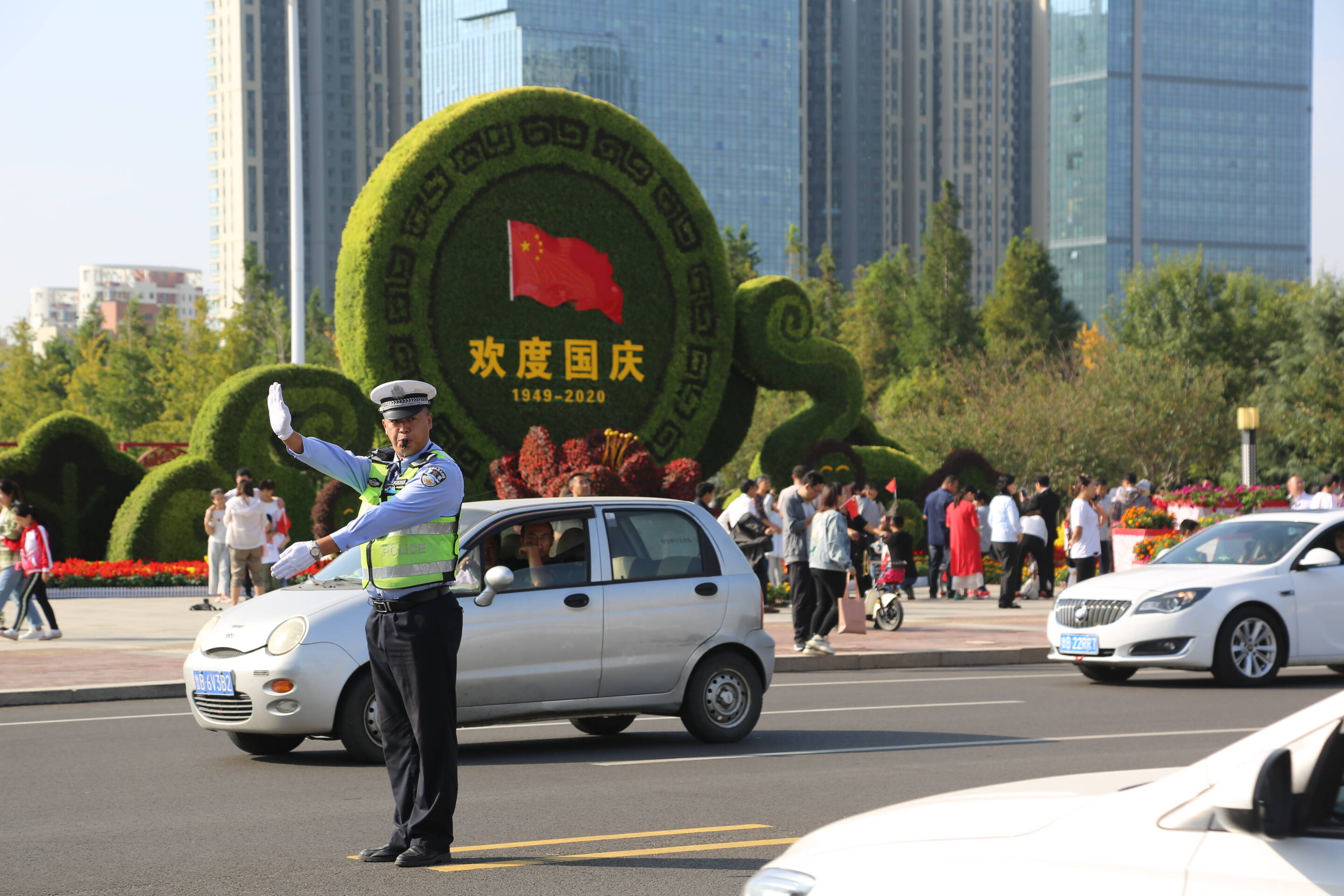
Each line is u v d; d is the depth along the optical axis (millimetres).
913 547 27891
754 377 33719
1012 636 20438
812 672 17422
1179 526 25688
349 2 197375
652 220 31266
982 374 64125
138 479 30281
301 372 29203
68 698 14492
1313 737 3105
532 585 11070
